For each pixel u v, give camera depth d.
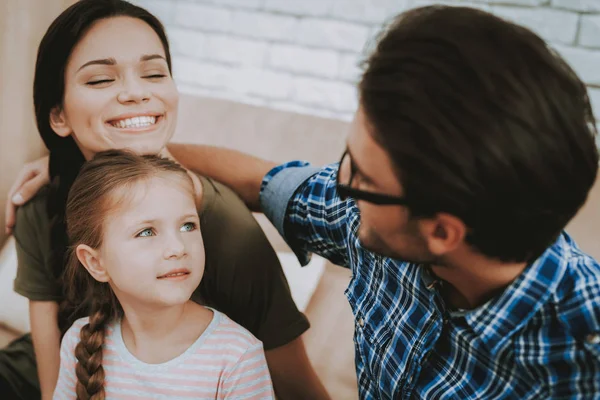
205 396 0.77
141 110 0.84
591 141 0.50
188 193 0.79
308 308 1.23
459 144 0.48
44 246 1.00
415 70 0.49
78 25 0.81
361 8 1.64
